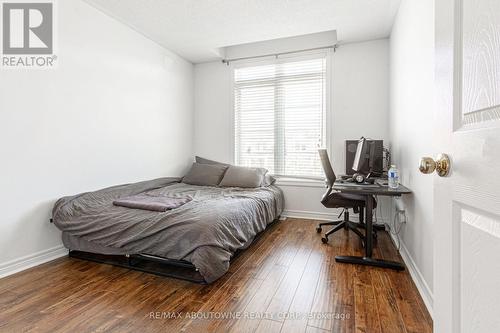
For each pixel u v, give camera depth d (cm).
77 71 262
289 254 254
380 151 312
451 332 71
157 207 230
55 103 243
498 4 53
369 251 236
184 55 411
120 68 310
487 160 56
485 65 57
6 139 209
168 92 390
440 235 79
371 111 351
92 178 278
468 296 64
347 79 361
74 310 165
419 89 197
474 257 61
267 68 404
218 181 383
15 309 165
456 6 71
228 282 201
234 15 293
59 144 247
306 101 385
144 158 349
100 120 286
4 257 209
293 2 267
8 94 211
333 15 290
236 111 424
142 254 215
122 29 312
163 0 265
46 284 196
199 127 448
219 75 431
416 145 205
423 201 183
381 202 342
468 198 64
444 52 77
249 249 267
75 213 234
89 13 272
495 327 53
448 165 74
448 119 75
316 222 363
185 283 199
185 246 196
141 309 166
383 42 344
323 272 217
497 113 53
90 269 222
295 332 145
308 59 378
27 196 223
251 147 418
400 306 169
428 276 170
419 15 197
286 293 185
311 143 385
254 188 355
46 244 237
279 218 383
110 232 219
